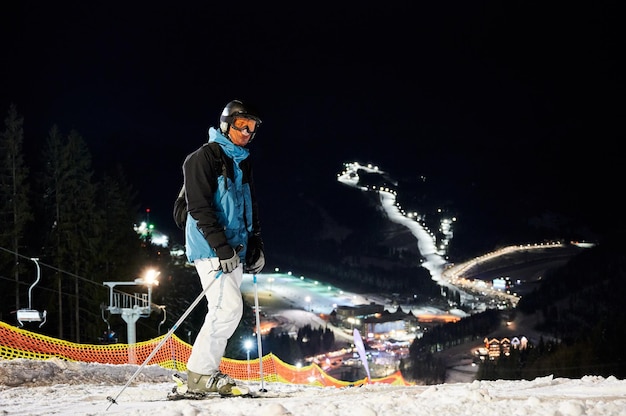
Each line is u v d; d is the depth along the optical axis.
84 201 38.22
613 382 5.13
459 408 3.69
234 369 19.12
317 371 25.48
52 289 35.69
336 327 180.50
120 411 4.05
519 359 99.81
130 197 50.38
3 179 34.19
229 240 4.81
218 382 4.84
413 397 4.16
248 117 4.84
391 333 173.12
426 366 128.12
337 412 3.64
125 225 44.03
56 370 8.45
